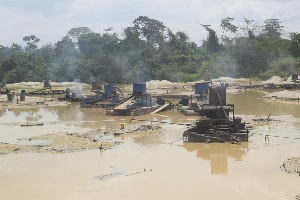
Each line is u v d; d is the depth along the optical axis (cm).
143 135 5366
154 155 4269
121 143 4844
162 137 5228
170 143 4850
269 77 18425
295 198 2964
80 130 5850
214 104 5284
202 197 3023
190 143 4834
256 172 3619
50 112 8088
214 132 4916
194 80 19462
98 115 7525
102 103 8794
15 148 4522
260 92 12669
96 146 4647
